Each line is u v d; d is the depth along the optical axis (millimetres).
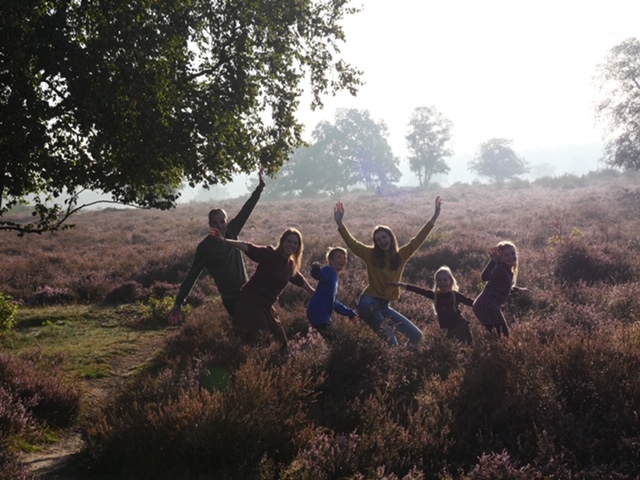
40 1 6297
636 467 3604
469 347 5926
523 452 3873
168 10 7691
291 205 57406
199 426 4133
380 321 6648
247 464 3992
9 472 4086
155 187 8922
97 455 4418
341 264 6805
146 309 11414
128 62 6930
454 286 6895
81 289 14297
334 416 4676
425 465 3920
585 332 6426
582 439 3924
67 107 7203
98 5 6930
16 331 10516
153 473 4074
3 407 5234
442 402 4848
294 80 9773
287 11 9328
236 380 4887
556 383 4637
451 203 50938
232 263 6766
